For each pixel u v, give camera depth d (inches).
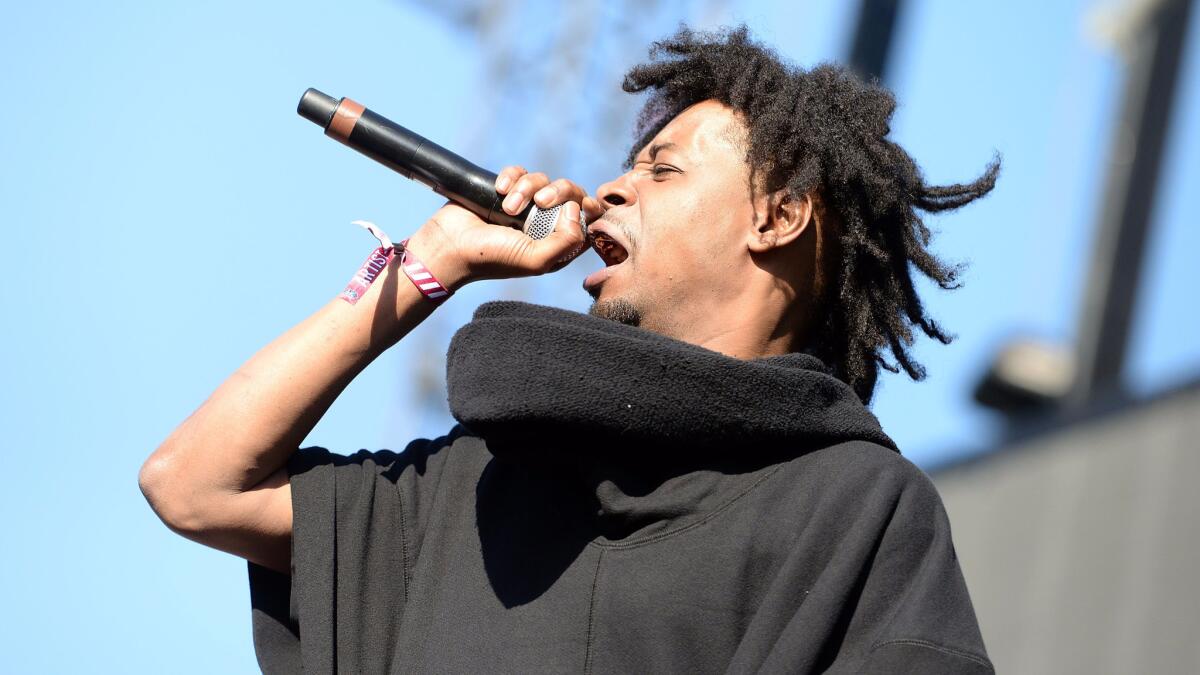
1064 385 743.7
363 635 222.4
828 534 202.8
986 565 691.4
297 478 231.1
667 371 206.5
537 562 212.4
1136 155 807.1
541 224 236.8
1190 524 644.1
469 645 208.1
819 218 247.0
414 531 230.2
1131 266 779.4
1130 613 642.2
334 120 239.6
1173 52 819.4
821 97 253.1
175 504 230.5
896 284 251.4
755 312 239.5
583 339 207.6
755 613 201.3
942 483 728.3
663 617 201.3
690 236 239.3
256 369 235.5
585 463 211.5
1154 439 671.1
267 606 233.5
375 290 236.1
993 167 266.4
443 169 237.8
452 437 241.6
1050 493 689.6
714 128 247.3
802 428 211.3
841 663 193.9
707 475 211.0
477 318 219.5
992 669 192.2
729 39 266.8
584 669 201.3
